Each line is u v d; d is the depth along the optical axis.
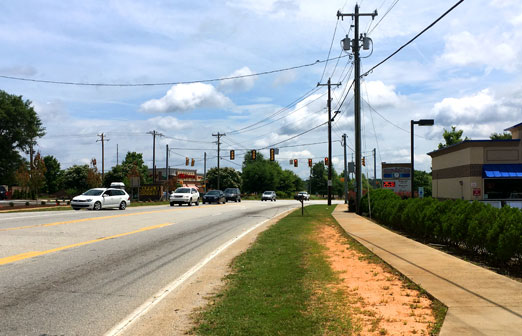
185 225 18.72
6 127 60.91
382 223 18.75
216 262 9.75
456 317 5.16
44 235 13.64
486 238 9.05
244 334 4.81
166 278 8.05
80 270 8.58
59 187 98.06
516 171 27.50
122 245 12.13
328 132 40.53
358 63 24.70
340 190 130.62
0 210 29.97
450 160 31.64
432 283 6.97
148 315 5.73
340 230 15.88
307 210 29.78
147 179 94.00
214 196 45.56
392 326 5.02
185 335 4.92
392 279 7.50
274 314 5.51
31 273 8.15
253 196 93.00
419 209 13.59
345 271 8.25
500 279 7.22
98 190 30.27
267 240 13.23
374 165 63.50
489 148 27.98
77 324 5.35
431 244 12.17
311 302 6.07
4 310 5.88
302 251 10.80
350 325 5.06
